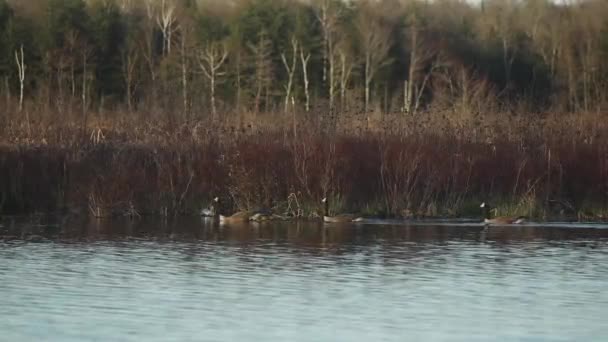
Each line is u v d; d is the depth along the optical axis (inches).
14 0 5969.5
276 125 3361.2
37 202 3142.2
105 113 4537.4
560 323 1659.7
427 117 3454.7
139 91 5506.9
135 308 1743.4
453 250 2410.2
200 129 3265.3
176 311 1724.9
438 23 6673.2
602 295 1876.2
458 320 1675.7
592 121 3491.6
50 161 3164.4
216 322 1648.6
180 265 2175.2
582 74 5944.9
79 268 2126.0
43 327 1601.9
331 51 5792.3
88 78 5408.5
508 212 3046.3
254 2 6117.1
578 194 3152.1
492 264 2208.4
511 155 3159.5
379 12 6461.6
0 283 1951.3
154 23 6141.7
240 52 5669.3
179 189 3147.1
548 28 6865.2
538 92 6092.5
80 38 5516.7
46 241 2527.1
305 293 1882.4
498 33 6761.8
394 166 3097.9
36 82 5364.2
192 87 5039.4
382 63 5920.3
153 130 3309.5
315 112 3462.1
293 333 1581.0
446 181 3115.2
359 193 3107.8
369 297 1850.4
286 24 6063.0
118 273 2071.9
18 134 3265.3
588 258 2293.3
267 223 2942.9
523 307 1774.1
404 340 1544.0
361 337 1560.0
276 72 5910.4
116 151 3201.3
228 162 3139.8
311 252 2370.8
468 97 4899.1
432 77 6112.2
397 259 2273.6
